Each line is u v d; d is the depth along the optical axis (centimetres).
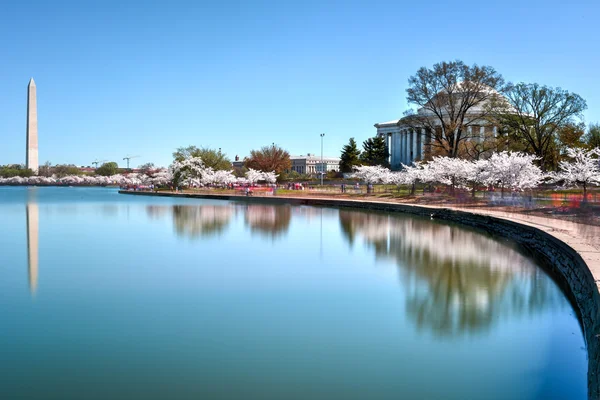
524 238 2588
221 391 980
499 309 1512
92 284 1836
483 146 6412
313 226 3669
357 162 11469
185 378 1034
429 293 1695
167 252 2534
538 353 1167
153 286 1800
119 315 1455
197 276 1962
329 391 979
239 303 1580
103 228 3578
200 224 3838
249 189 7612
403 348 1198
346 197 6381
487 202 4466
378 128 12369
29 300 1622
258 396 957
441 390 984
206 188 10000
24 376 1043
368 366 1095
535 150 5969
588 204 3541
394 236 3092
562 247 1875
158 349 1191
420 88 6278
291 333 1299
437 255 2409
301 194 7362
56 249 2628
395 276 1958
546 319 1412
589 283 1296
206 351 1180
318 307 1529
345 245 2747
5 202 6662
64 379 1029
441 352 1173
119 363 1109
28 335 1288
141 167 16138
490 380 1028
